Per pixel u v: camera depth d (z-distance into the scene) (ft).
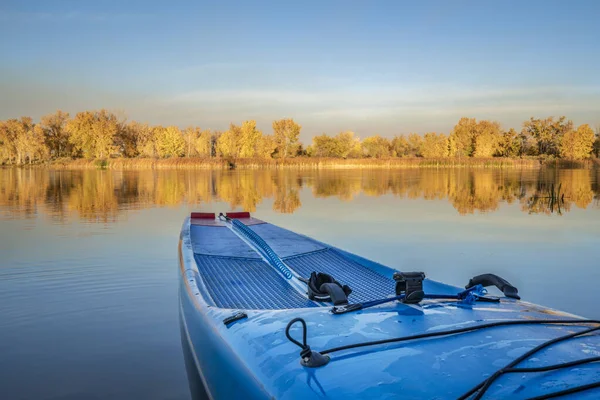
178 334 15.97
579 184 93.35
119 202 58.65
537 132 305.73
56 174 145.89
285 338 8.77
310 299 14.17
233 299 14.60
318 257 21.27
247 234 23.04
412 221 42.63
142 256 27.37
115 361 13.99
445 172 166.40
